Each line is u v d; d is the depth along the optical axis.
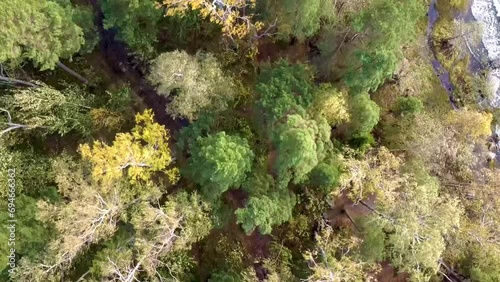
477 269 27.56
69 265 21.56
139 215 22.14
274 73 25.28
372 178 24.17
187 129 24.14
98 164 21.20
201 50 25.94
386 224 24.33
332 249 23.97
